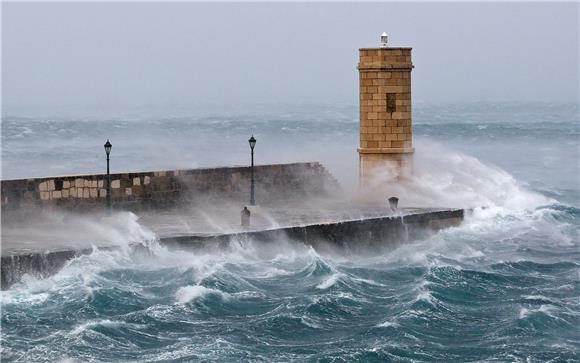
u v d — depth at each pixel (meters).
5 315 67.06
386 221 91.44
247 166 101.25
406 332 67.12
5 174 169.12
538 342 65.75
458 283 79.19
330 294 74.75
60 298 70.38
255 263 81.81
